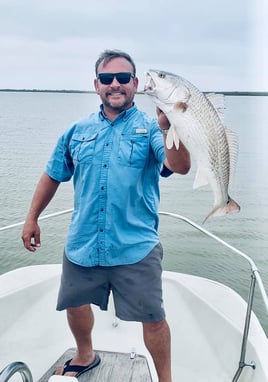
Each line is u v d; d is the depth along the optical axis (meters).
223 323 2.63
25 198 15.33
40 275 3.18
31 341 2.79
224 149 1.80
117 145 2.09
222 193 1.84
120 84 2.04
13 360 2.64
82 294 2.23
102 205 2.10
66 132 2.32
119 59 2.06
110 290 2.26
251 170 22.14
